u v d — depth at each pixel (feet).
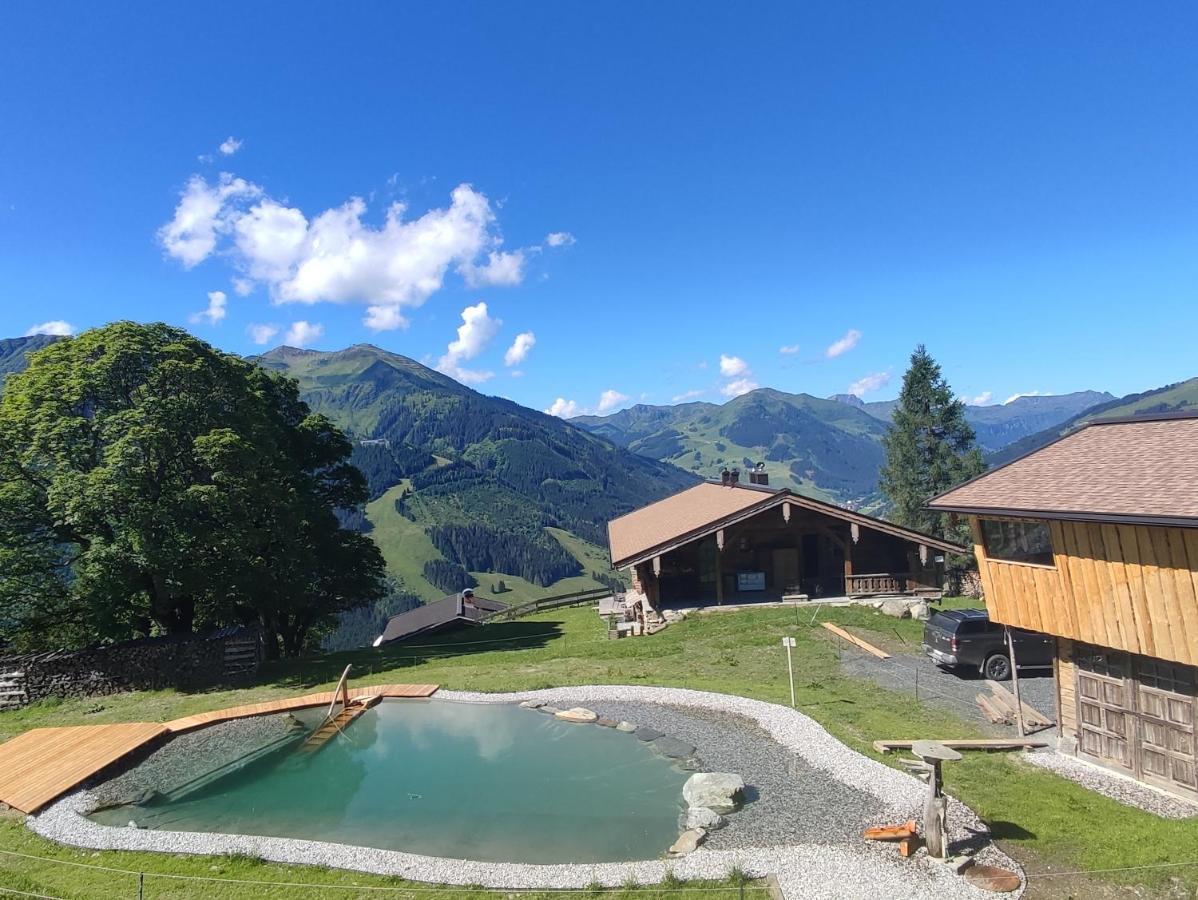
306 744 65.46
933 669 78.18
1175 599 43.39
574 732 65.00
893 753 53.62
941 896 34.71
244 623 124.36
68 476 84.99
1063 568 51.55
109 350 93.35
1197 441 48.60
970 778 48.67
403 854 42.39
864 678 75.36
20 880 39.93
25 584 93.56
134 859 43.27
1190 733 45.29
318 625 176.65
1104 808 43.80
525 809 49.85
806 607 108.06
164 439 91.09
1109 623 47.78
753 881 37.19
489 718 70.95
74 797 55.06
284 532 106.93
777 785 49.98
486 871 39.91
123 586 88.69
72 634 109.91
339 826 48.73
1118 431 57.82
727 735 61.00
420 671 93.15
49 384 92.48
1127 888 34.50
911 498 193.06
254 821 50.16
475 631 141.08
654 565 110.83
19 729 75.97
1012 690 68.85
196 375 99.30
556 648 104.12
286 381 141.49
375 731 68.85
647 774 54.70
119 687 90.63
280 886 39.01
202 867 41.86
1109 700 50.65
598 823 46.98
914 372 196.24
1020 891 34.99
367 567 145.07
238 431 102.27
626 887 37.17
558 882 38.29
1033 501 51.47
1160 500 42.57
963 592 119.55
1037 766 51.29
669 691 73.41
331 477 147.33
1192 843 37.58
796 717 62.54
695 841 42.24
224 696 85.15
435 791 53.72
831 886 36.04
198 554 95.91
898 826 41.09
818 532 119.34
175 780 58.39
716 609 110.42
